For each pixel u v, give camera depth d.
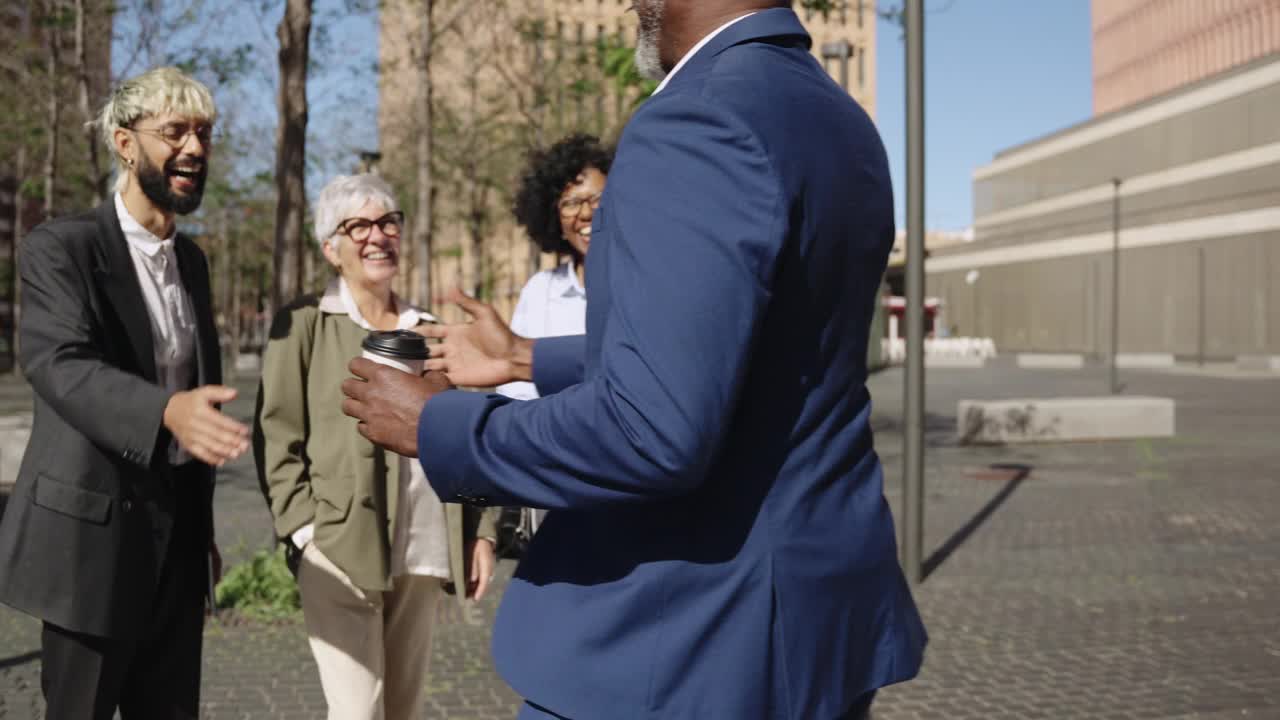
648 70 1.42
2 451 9.56
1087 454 14.14
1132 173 76.06
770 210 1.12
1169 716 4.26
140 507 2.21
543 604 1.28
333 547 2.51
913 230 6.51
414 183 24.41
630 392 1.08
